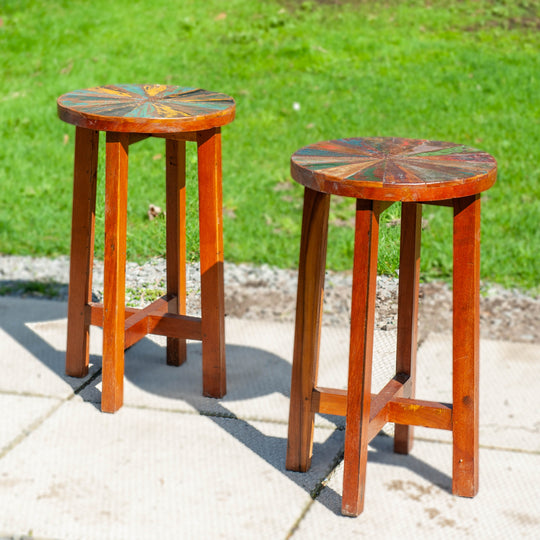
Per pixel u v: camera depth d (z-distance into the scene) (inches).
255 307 207.6
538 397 160.9
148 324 161.5
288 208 261.4
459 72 373.1
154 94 156.4
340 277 222.8
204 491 130.2
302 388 131.2
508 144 300.7
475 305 121.5
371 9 458.9
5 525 120.6
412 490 131.9
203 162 148.5
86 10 462.9
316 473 136.1
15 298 205.5
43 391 160.4
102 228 180.7
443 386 165.0
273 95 354.6
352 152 125.3
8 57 406.6
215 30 432.8
